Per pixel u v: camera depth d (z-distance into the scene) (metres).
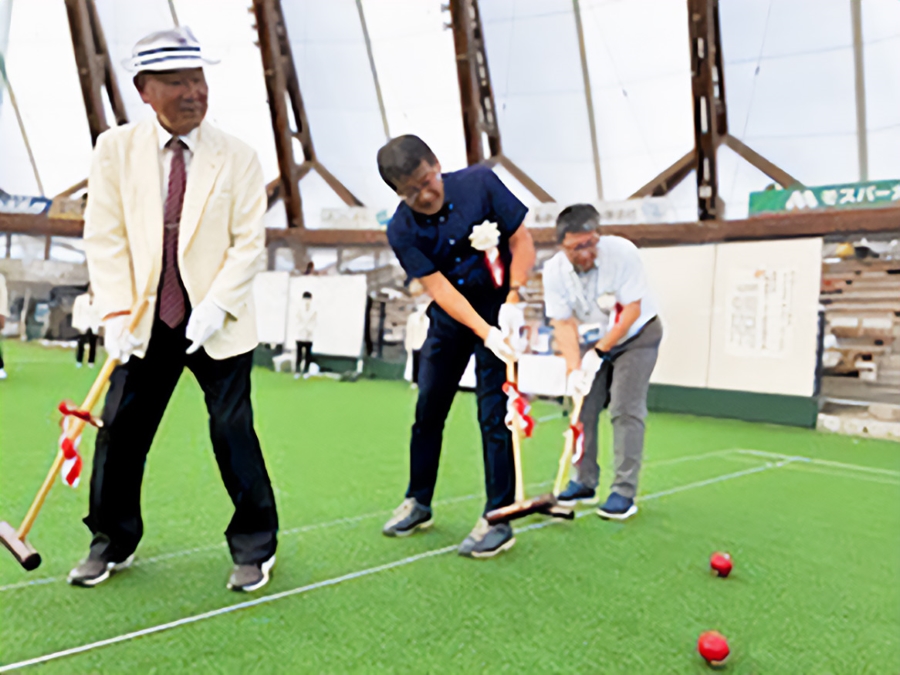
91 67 8.16
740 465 3.48
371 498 2.56
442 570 1.82
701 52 5.61
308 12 7.16
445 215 1.91
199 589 1.64
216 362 1.62
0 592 1.58
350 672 1.27
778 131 5.86
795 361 4.97
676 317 5.47
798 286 4.97
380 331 7.83
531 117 6.97
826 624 1.56
